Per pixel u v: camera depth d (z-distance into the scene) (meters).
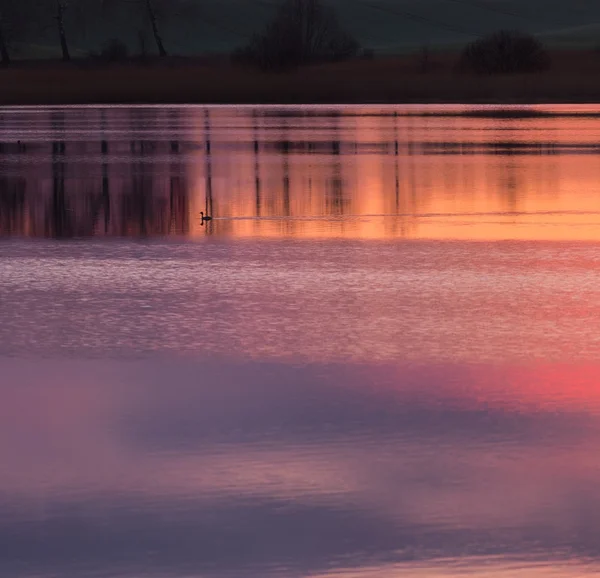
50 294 38.66
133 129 113.31
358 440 23.19
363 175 74.88
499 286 39.75
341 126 115.75
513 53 182.12
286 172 76.94
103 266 44.12
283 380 27.95
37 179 72.94
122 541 18.67
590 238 50.34
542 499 20.19
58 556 18.17
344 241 50.09
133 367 29.31
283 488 20.69
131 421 24.59
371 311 35.88
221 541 18.61
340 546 18.42
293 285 40.19
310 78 182.50
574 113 133.25
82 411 25.38
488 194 65.19
